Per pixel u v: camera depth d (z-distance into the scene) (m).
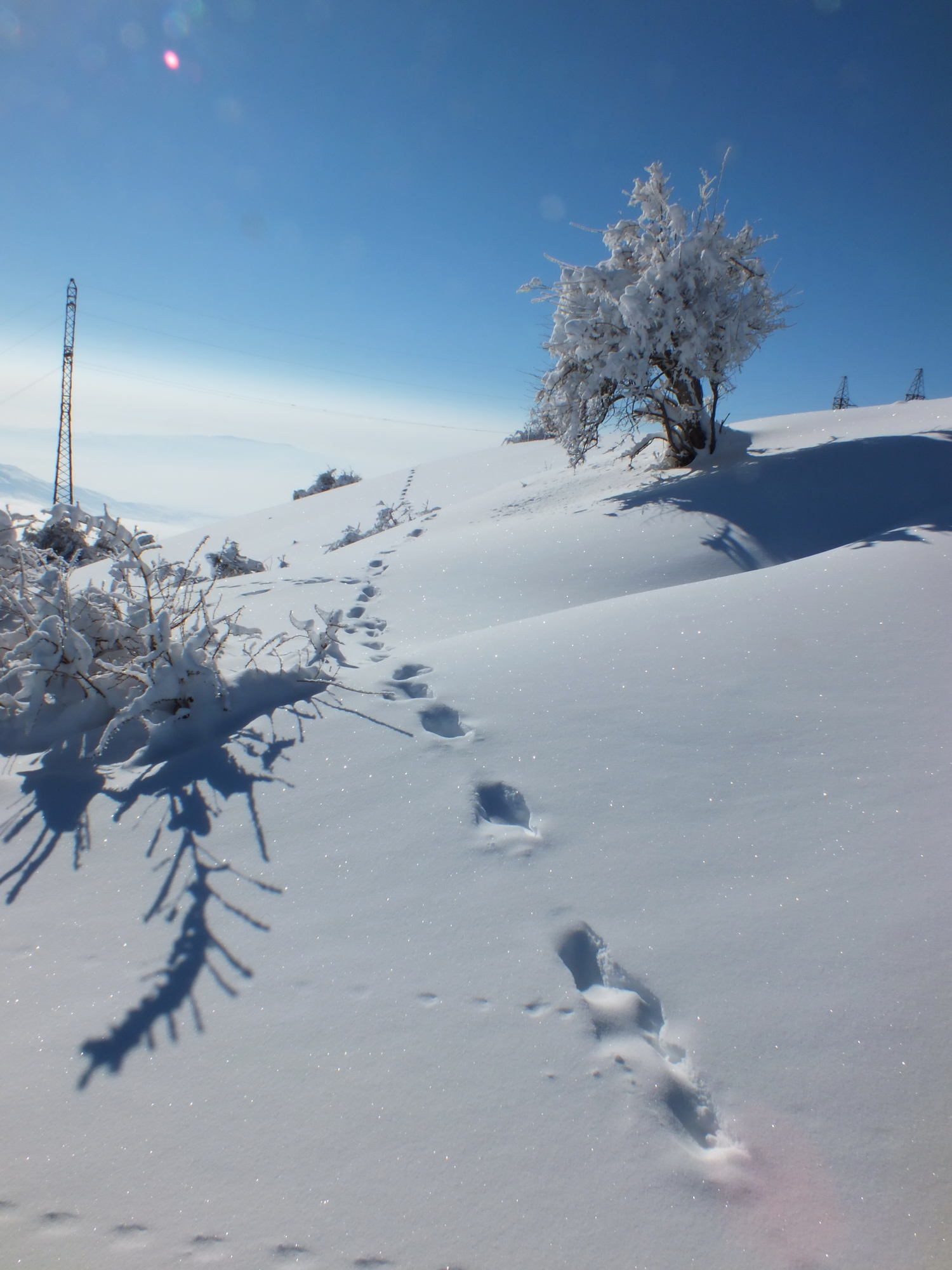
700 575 7.77
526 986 2.19
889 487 9.37
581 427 13.09
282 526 23.03
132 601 4.32
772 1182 1.65
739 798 3.03
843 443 11.14
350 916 2.52
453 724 3.90
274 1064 1.97
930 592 5.23
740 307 12.00
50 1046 2.06
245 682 4.16
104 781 3.47
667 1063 1.96
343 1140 1.76
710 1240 1.52
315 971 2.29
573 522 10.28
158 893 2.70
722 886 2.56
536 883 2.63
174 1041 2.06
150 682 3.86
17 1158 1.74
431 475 25.16
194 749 3.71
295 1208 1.60
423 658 4.79
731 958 2.27
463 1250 1.51
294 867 2.79
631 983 2.22
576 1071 1.91
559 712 3.84
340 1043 2.03
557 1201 1.60
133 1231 1.56
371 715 3.92
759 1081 1.89
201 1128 1.80
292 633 6.05
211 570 13.98
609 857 2.74
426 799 3.15
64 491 40.81
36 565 4.96
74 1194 1.65
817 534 8.52
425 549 10.23
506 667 4.48
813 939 2.31
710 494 10.12
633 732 3.59
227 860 2.85
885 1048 1.95
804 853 2.69
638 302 11.44
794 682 4.02
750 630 4.79
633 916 2.45
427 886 2.64
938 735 3.38
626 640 4.78
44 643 3.96
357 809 3.12
